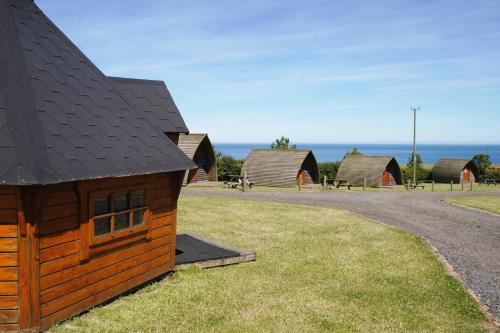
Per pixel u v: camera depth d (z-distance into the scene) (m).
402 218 20.92
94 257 7.80
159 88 14.91
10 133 6.55
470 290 10.30
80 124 7.84
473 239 16.56
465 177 57.44
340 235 15.86
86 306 7.71
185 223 16.83
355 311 8.72
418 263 12.38
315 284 10.30
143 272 9.20
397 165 48.75
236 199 25.02
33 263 6.57
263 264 11.69
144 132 9.36
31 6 9.41
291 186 39.53
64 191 7.07
